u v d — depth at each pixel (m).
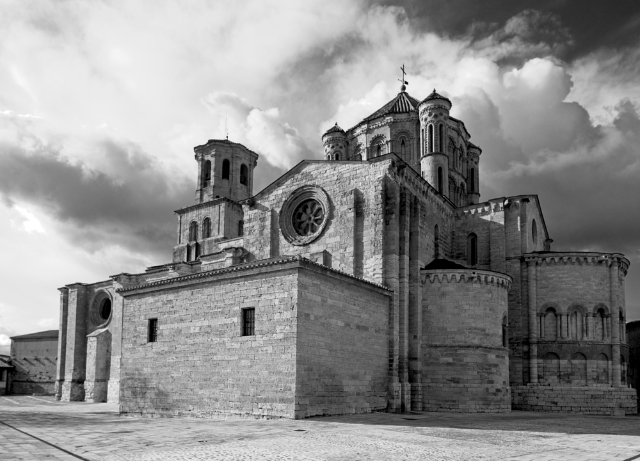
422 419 34.06
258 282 35.47
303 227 48.75
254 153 81.19
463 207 54.94
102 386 69.81
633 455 20.16
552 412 45.34
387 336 41.56
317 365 34.28
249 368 34.78
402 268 43.38
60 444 22.48
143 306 42.09
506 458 19.05
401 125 64.06
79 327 76.62
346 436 24.69
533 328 49.50
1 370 96.06
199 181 78.19
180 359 38.84
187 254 74.62
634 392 46.75
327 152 68.25
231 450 20.56
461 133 66.56
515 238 51.81
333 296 36.41
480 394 42.34
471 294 43.91
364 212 44.84
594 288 49.62
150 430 27.53
